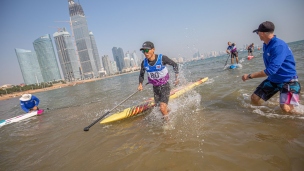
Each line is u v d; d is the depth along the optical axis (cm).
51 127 550
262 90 382
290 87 332
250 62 1571
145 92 949
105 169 256
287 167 197
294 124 290
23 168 308
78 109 790
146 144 309
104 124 475
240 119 344
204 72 1491
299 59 1140
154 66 416
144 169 237
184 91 704
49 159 324
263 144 247
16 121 748
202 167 219
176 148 275
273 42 319
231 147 252
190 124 362
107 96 1073
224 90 618
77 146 358
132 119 482
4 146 437
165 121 401
